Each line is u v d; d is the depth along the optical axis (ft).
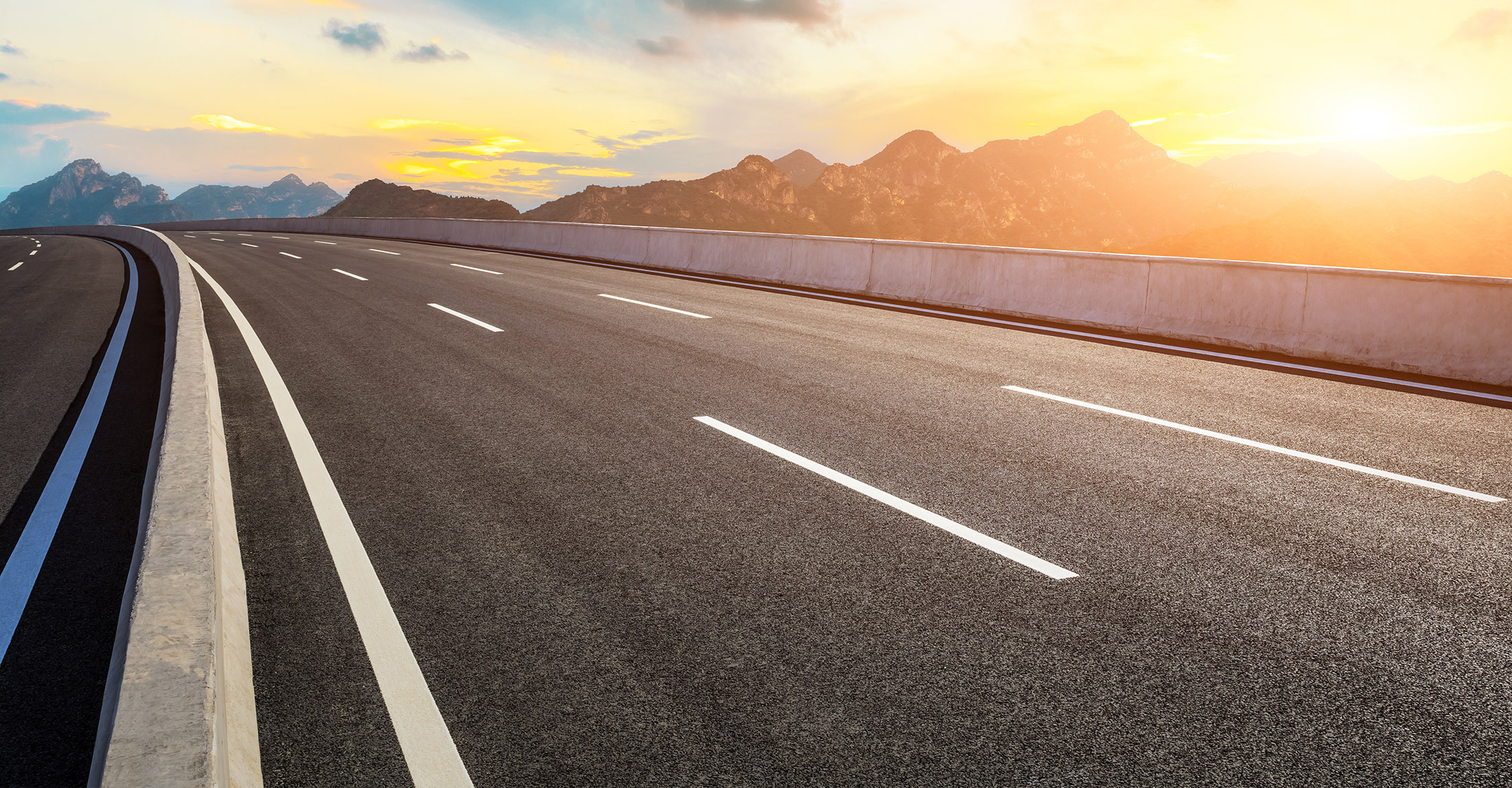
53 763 7.66
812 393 22.11
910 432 18.34
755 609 10.34
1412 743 7.66
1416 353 25.70
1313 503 13.94
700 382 23.53
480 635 9.75
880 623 9.96
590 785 7.22
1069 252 36.81
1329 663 9.02
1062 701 8.36
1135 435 18.07
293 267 63.57
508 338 30.86
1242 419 19.58
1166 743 7.68
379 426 18.84
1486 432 18.51
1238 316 30.53
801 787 7.16
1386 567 11.42
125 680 6.91
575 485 14.93
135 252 92.73
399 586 11.02
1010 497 14.23
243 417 19.71
